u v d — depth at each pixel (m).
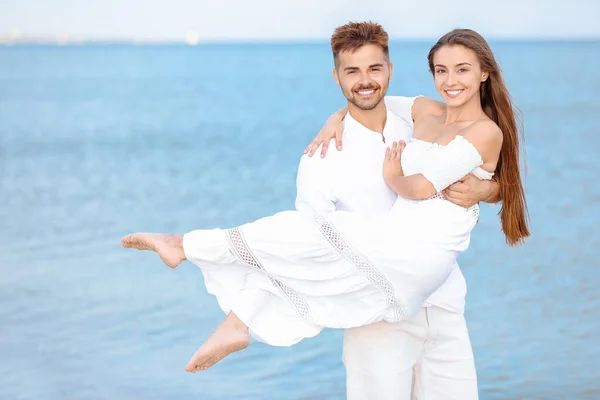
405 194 4.34
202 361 4.19
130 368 7.72
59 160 23.30
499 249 11.78
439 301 4.62
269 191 17.33
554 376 7.39
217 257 4.32
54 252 12.20
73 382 7.41
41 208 16.06
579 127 28.14
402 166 4.49
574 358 7.78
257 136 27.81
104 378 7.50
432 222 4.30
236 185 18.16
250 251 4.30
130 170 21.03
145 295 9.87
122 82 61.72
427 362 4.79
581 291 9.77
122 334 8.57
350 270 4.29
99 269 11.11
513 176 4.51
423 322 4.63
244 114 35.41
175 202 16.36
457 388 4.75
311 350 8.11
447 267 4.36
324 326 4.41
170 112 37.28
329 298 4.39
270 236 4.29
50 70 86.12
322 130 4.72
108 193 17.62
